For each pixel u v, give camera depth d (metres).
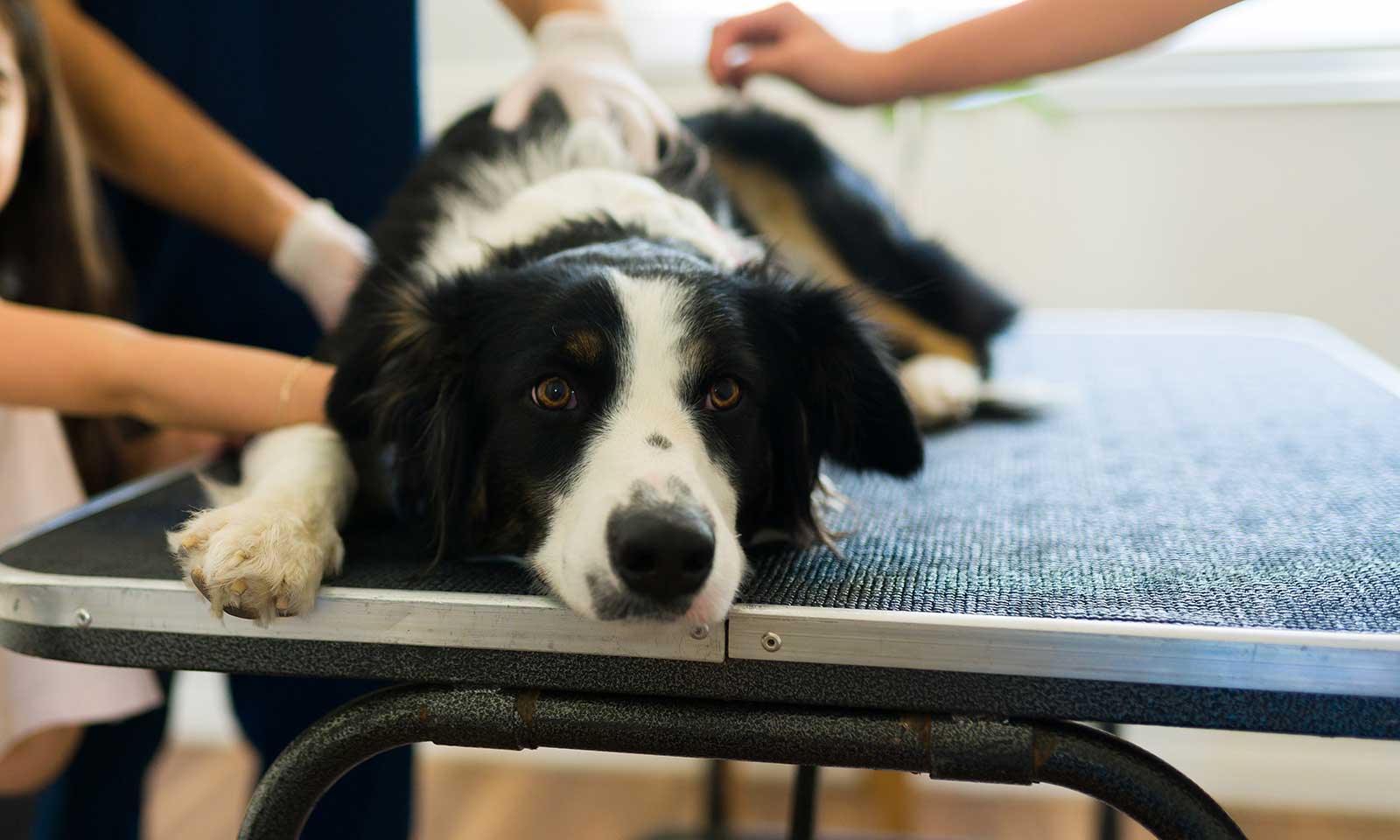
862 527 1.07
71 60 1.58
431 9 2.48
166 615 0.84
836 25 2.45
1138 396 1.67
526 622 0.80
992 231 2.46
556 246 1.20
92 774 1.79
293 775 0.79
